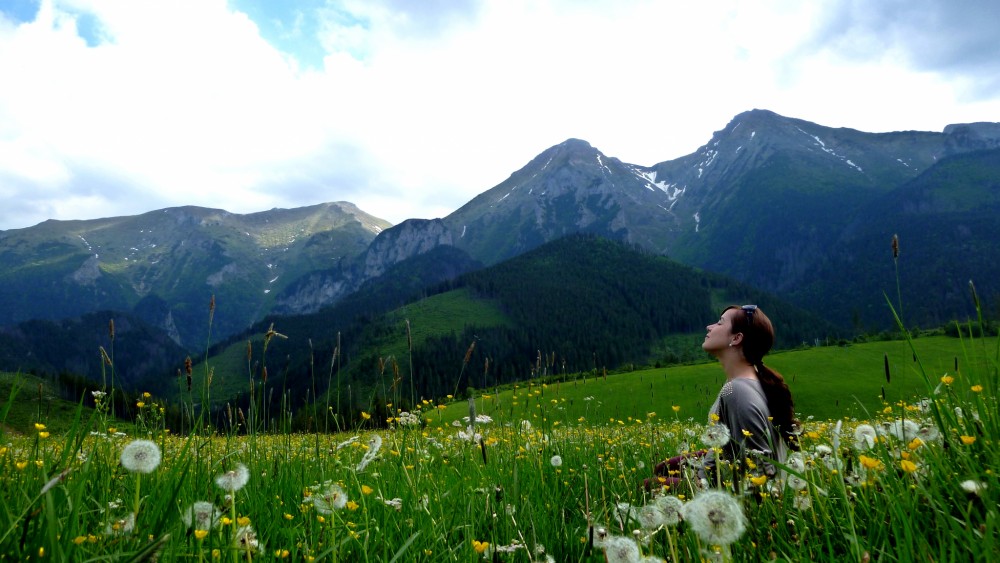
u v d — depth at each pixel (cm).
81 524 230
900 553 189
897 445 273
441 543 271
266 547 263
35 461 262
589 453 536
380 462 389
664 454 538
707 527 168
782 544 230
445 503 338
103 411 331
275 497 324
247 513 303
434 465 429
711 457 387
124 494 284
